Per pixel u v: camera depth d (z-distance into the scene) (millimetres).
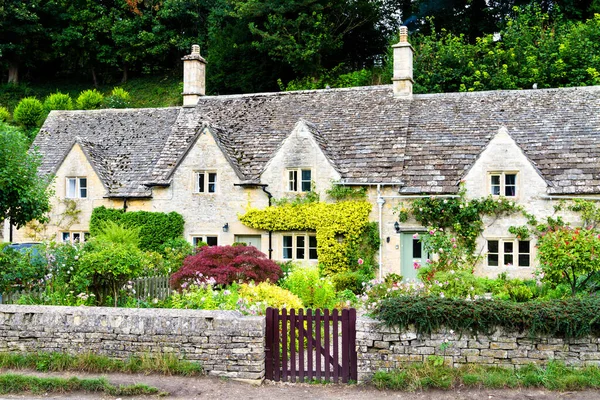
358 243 22781
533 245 21328
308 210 23094
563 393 9625
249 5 39156
